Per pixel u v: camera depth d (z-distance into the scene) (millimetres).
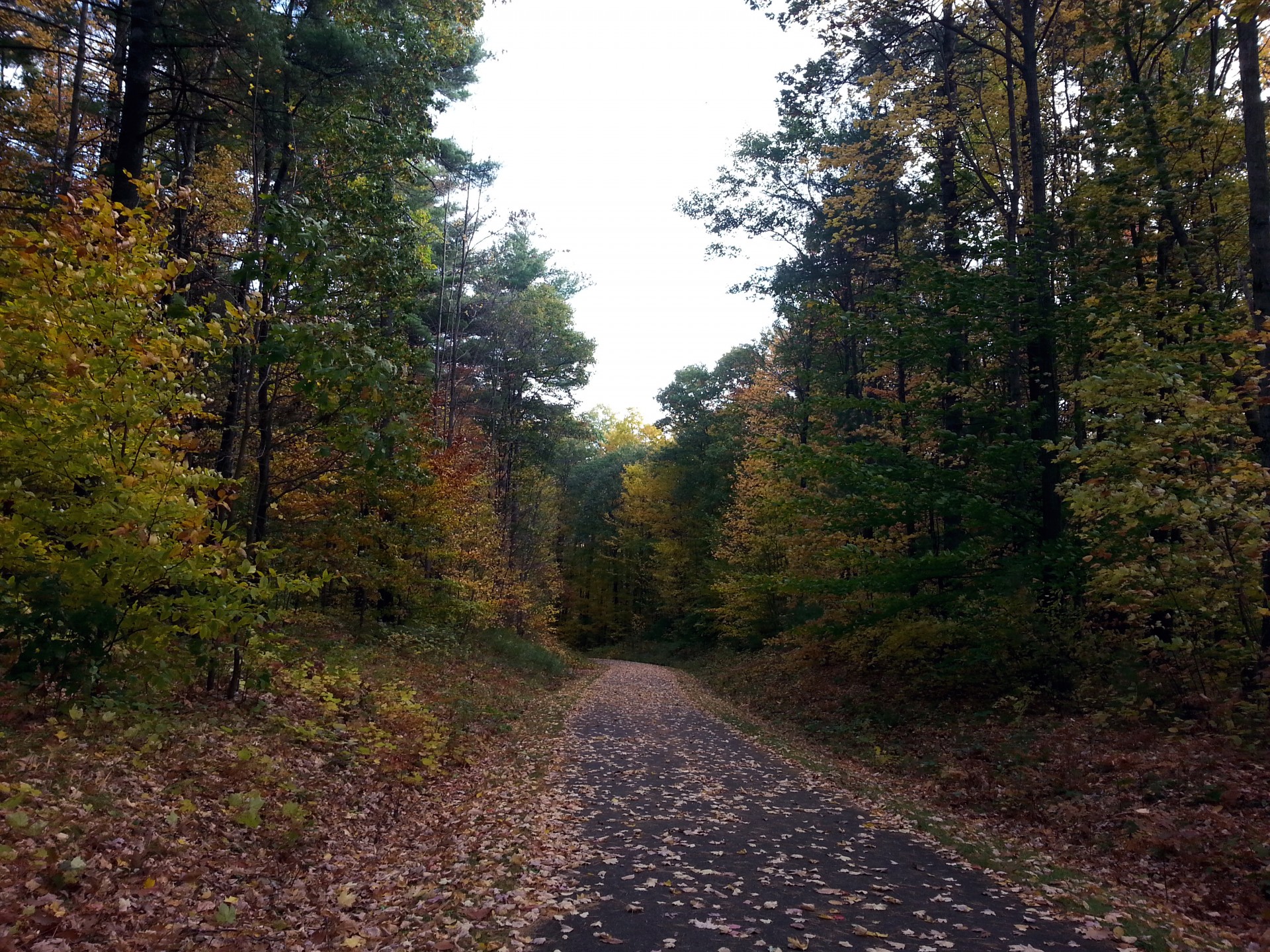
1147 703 9773
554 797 8836
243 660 9047
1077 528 13375
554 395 38969
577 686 24625
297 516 14359
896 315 14523
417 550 16250
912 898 5508
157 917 4410
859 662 17797
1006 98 18156
